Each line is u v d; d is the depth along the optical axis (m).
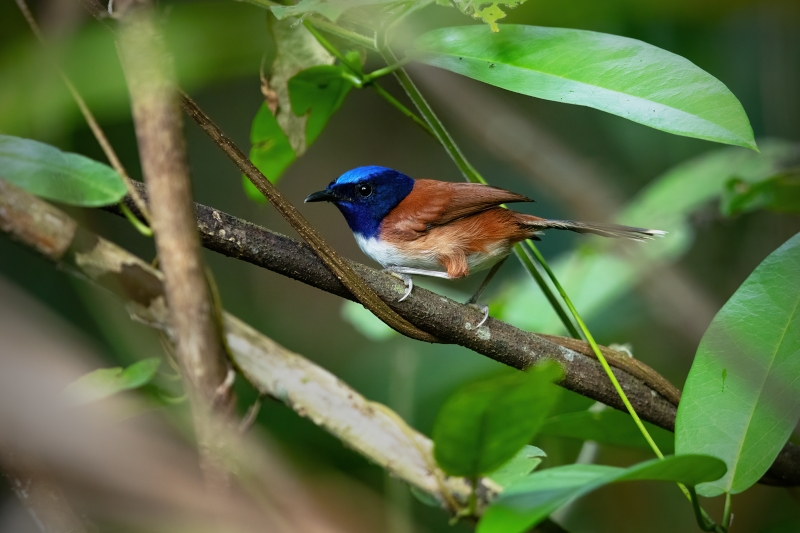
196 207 5.53
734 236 13.30
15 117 4.57
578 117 14.88
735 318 5.79
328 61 7.07
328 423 7.09
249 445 4.29
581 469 4.10
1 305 3.53
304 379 7.18
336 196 9.14
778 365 5.57
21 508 4.32
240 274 13.95
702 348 5.75
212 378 3.35
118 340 6.23
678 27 11.41
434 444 4.23
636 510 10.70
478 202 8.88
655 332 12.24
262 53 6.81
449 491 6.55
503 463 4.37
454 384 10.34
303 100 7.17
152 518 3.43
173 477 3.48
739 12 8.82
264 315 13.71
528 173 13.99
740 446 5.40
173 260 3.28
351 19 6.44
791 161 10.34
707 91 5.40
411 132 15.75
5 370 3.32
